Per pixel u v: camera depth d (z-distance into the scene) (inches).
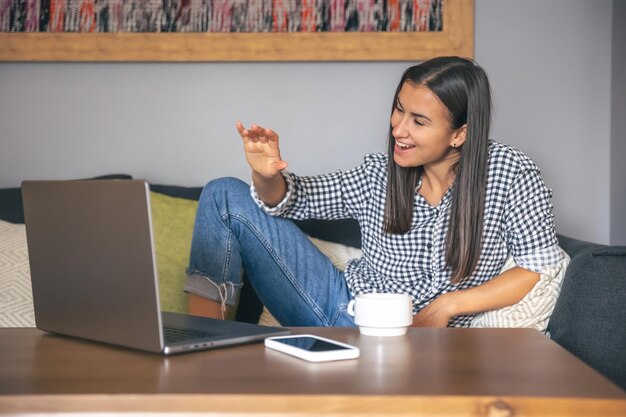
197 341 42.3
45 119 102.4
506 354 41.3
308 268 71.2
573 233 101.1
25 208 47.3
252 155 65.5
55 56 100.3
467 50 99.0
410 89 66.8
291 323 72.5
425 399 31.9
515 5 100.4
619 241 98.3
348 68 101.1
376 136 101.3
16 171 102.8
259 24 99.7
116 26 100.3
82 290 44.7
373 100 101.1
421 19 99.3
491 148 68.8
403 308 47.7
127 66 101.9
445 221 68.7
